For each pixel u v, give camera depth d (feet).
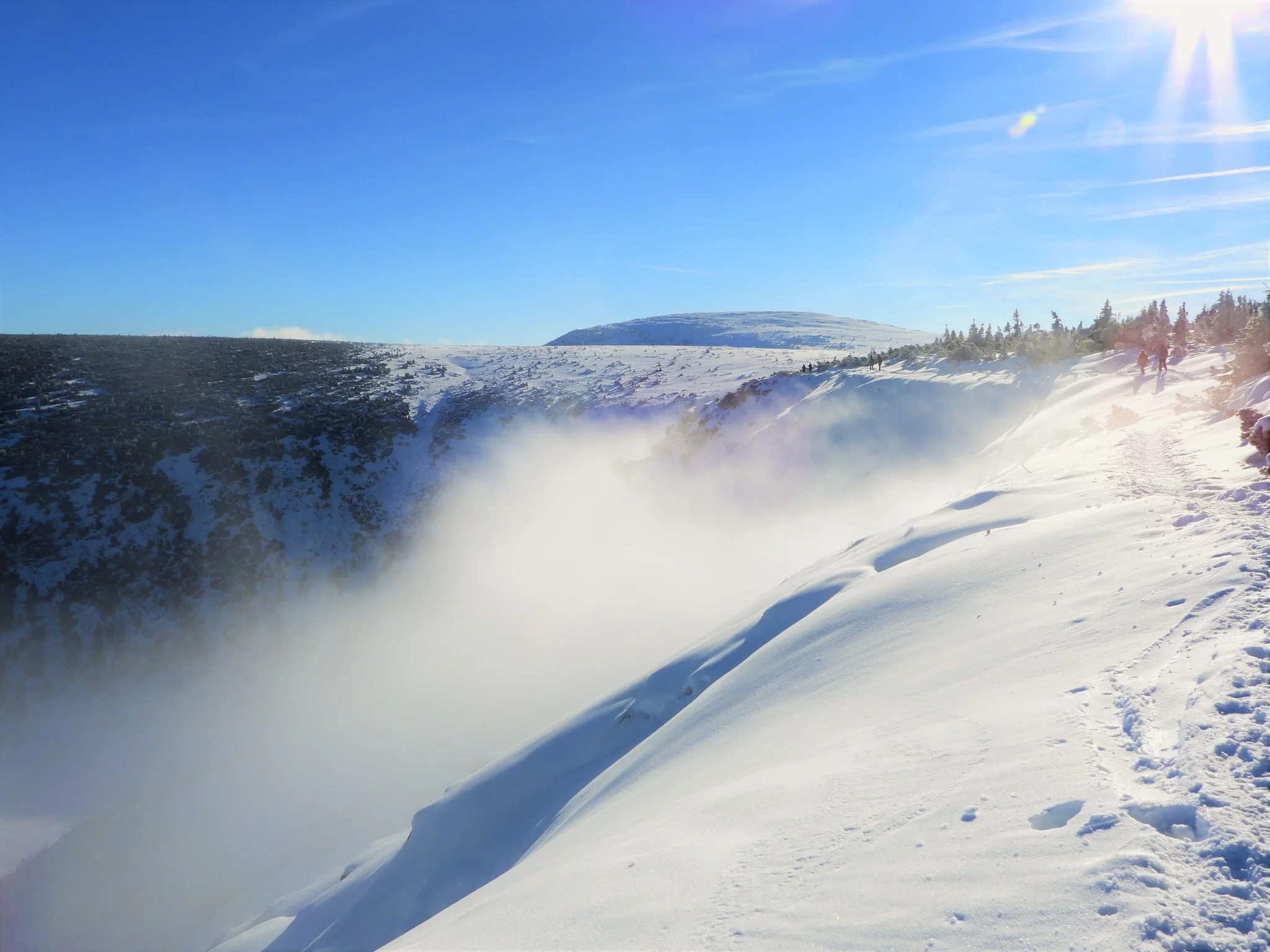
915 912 9.20
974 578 25.35
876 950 8.81
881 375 118.32
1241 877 7.95
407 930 39.01
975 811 11.06
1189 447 37.06
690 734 29.71
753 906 11.14
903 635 23.72
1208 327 90.27
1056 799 10.43
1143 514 24.53
